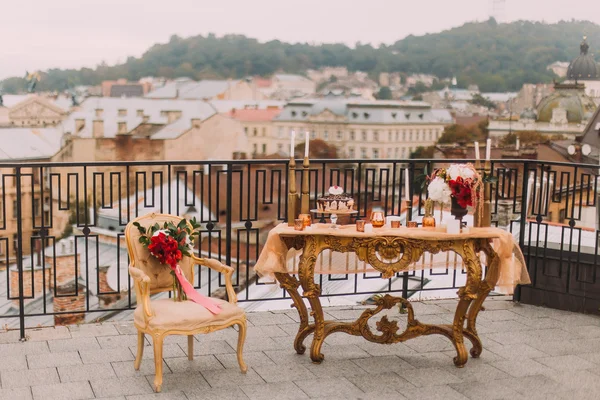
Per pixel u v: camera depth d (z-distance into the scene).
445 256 4.79
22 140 42.88
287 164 4.95
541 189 5.60
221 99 50.62
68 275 19.22
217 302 4.03
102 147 46.94
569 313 5.43
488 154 4.35
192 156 49.19
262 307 12.56
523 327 5.05
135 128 48.12
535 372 4.16
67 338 4.64
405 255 4.11
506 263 4.15
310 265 4.14
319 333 4.27
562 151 35.22
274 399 3.69
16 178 4.49
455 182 4.16
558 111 36.25
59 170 29.34
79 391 3.76
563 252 5.56
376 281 9.48
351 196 5.03
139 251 4.04
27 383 3.87
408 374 4.10
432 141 44.47
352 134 46.84
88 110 47.28
